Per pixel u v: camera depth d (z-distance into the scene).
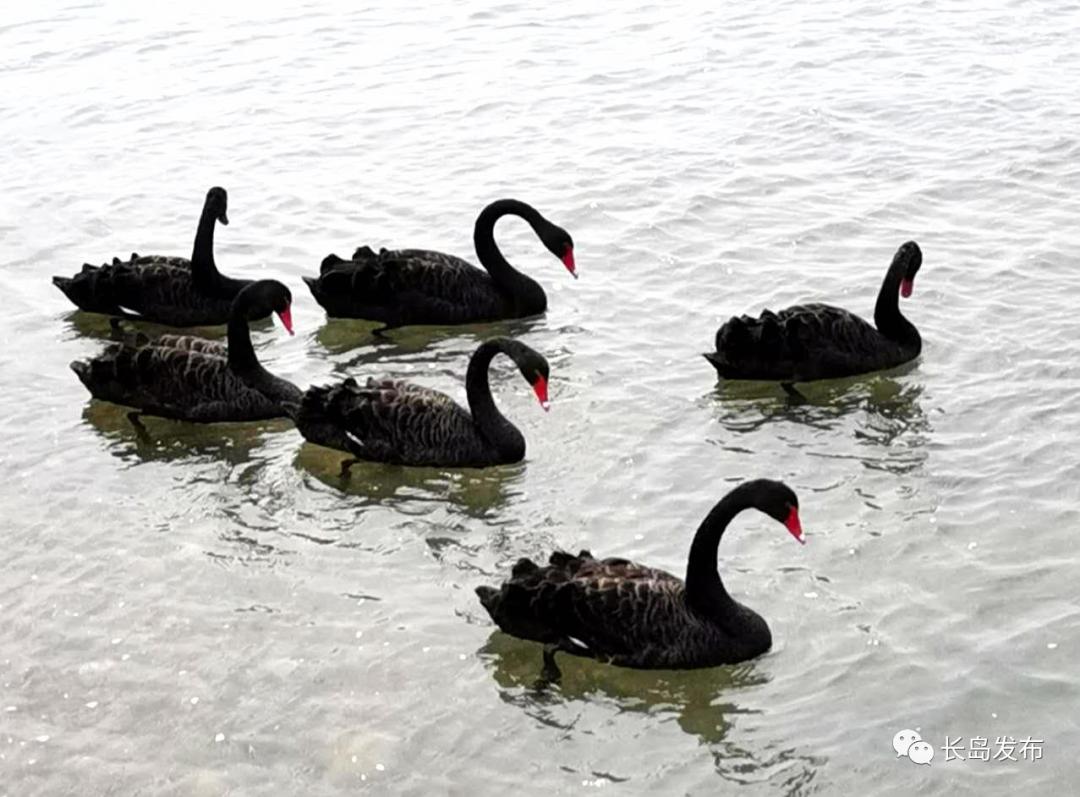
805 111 25.67
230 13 32.59
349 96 27.67
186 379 17.64
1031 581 14.30
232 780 12.39
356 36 30.81
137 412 18.05
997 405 17.28
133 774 12.52
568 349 19.06
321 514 15.87
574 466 16.52
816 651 13.55
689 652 13.34
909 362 18.31
